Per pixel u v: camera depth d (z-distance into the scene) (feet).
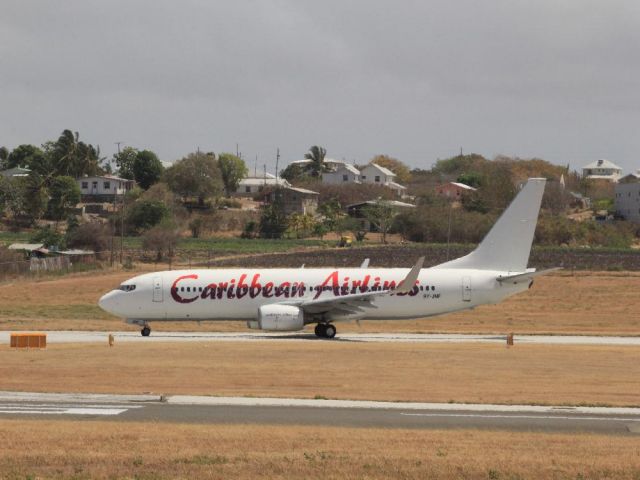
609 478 173.37
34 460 183.93
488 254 513.04
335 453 191.62
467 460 185.68
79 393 296.92
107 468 177.99
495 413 261.65
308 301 493.77
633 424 244.42
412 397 293.02
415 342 467.93
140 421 240.73
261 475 173.27
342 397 291.17
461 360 387.55
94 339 476.13
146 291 495.00
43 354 394.52
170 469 177.27
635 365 379.76
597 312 645.92
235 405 271.90
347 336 507.30
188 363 367.45
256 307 497.87
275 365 363.76
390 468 178.50
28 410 260.83
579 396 300.61
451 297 501.56
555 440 211.20
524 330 566.36
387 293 481.46
